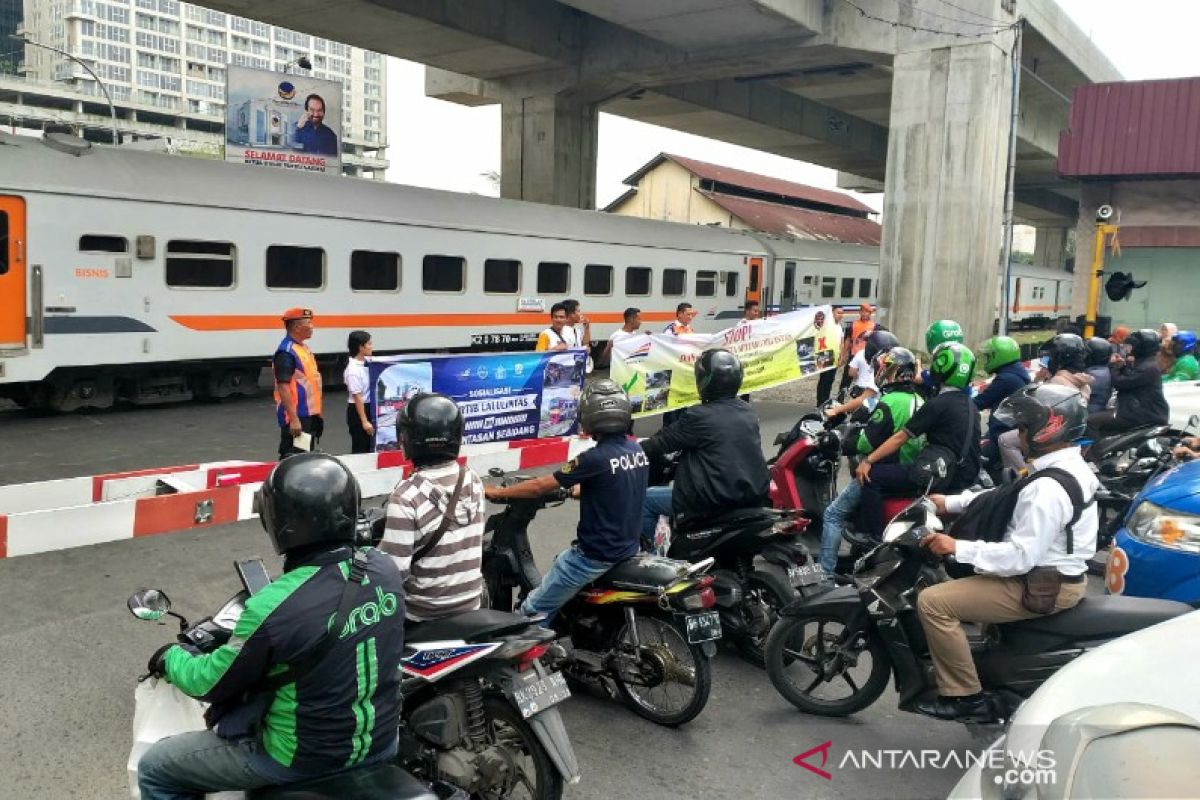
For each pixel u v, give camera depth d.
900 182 20.97
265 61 168.75
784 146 36.91
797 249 28.12
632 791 3.69
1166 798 2.14
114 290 12.55
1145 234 20.41
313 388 7.86
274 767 2.35
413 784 2.40
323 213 15.09
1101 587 6.41
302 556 2.40
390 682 2.47
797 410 14.57
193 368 14.02
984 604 3.71
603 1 19.92
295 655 2.27
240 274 14.03
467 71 26.98
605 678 4.43
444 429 3.40
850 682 4.33
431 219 16.95
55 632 5.07
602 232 20.89
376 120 183.38
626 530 4.19
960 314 20.44
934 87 20.47
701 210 47.16
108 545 6.70
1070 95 29.97
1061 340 7.41
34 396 12.62
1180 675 2.88
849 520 5.99
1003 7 20.02
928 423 5.41
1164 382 9.63
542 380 9.42
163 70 156.50
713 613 4.10
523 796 3.39
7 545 5.14
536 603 4.33
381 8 20.62
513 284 18.81
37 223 11.75
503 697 3.27
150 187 12.91
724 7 20.06
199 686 2.33
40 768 3.69
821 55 23.05
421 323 16.91
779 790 3.73
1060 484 3.57
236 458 9.83
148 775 2.50
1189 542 4.67
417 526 3.34
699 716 4.39
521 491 4.32
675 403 10.75
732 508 4.81
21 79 101.12
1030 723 2.71
